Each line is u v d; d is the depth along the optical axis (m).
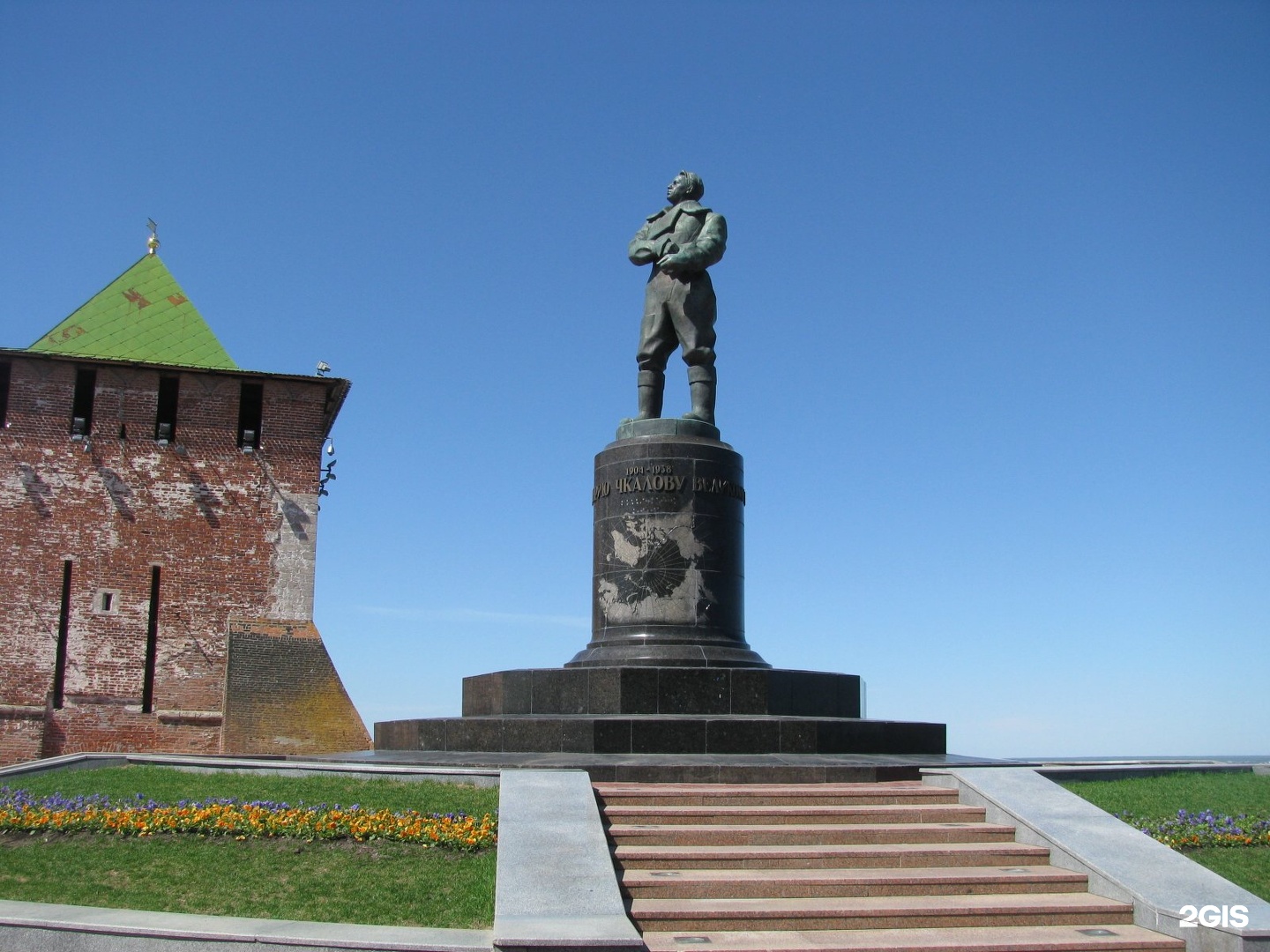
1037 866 12.22
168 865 11.80
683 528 18.95
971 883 11.55
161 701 33.72
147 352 36.66
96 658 33.69
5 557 33.75
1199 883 11.23
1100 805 15.15
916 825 13.03
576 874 10.53
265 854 12.09
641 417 20.44
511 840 11.31
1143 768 18.42
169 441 35.81
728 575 19.14
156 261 39.78
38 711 32.81
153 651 34.34
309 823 12.60
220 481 35.72
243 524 35.59
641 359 20.62
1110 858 11.80
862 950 10.01
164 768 16.42
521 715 17.89
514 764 14.54
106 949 9.84
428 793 13.88
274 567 35.53
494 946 9.19
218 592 34.94
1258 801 16.53
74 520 34.47
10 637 33.31
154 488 35.25
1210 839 13.77
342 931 9.84
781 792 13.59
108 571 34.34
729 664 18.27
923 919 10.84
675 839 12.40
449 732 17.22
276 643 34.72
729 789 13.66
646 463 19.22
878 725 16.80
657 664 18.12
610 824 12.82
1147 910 10.84
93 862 11.88
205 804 13.38
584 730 15.91
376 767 14.79
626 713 17.09
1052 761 18.52
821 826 12.95
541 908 9.84
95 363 35.28
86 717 33.22
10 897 10.92
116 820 12.84
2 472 34.28
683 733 15.91
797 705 17.98
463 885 11.22
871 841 12.66
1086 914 11.02
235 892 11.09
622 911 9.84
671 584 18.75
